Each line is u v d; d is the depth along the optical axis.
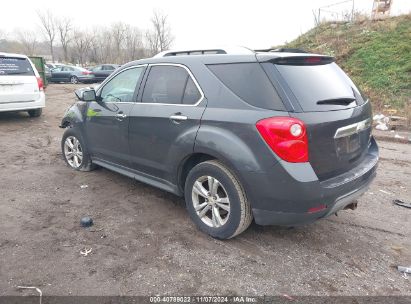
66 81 26.16
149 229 3.67
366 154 3.74
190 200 3.63
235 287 2.81
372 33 16.44
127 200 4.40
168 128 3.66
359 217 4.11
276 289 2.80
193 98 3.49
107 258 3.14
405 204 4.48
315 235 3.64
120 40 61.03
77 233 3.56
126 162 4.43
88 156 5.24
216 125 3.21
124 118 4.23
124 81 4.45
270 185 2.92
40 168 5.61
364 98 3.73
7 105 8.78
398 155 7.04
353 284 2.88
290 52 3.40
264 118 2.90
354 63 14.48
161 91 3.88
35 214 3.97
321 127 2.93
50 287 2.75
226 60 3.33
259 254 3.26
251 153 2.96
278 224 3.07
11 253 3.18
